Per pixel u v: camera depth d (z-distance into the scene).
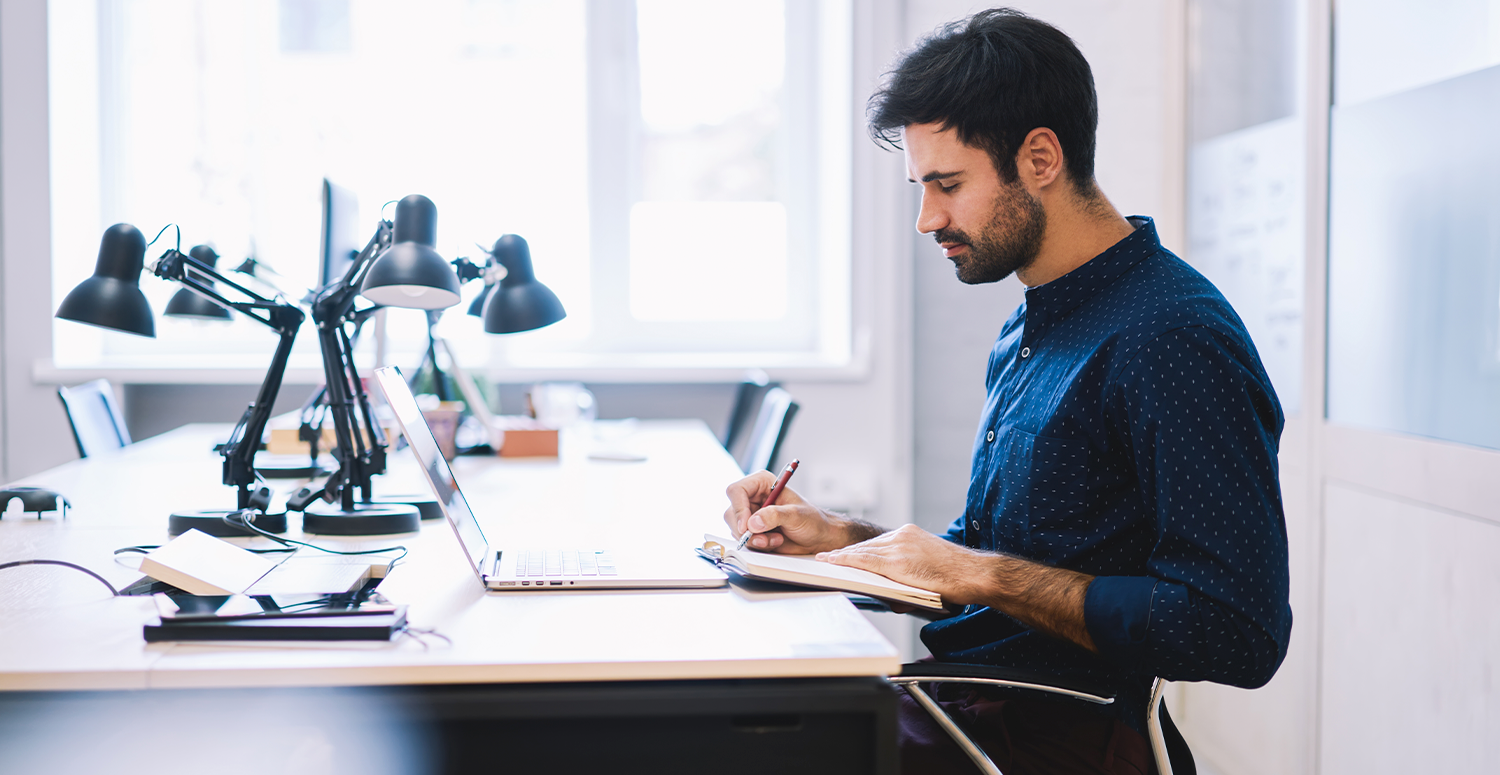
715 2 3.40
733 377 3.15
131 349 3.25
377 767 0.84
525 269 1.73
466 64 3.32
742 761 0.87
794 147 3.45
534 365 3.14
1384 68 1.92
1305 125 2.17
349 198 1.85
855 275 3.16
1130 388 1.03
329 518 1.43
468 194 3.35
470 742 0.85
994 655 1.19
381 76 3.29
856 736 0.87
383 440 1.79
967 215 1.15
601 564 1.18
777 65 3.44
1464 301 1.70
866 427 3.21
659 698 0.84
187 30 3.22
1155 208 2.98
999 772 1.06
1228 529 0.97
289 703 0.82
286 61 3.26
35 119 2.95
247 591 1.02
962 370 3.14
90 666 0.82
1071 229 1.18
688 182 3.44
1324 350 2.13
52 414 2.99
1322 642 2.13
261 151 3.26
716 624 0.96
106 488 1.78
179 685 0.81
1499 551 1.62
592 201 3.37
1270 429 1.07
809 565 1.11
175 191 3.24
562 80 3.36
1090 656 1.14
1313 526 2.17
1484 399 1.65
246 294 1.48
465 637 0.91
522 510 1.61
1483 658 1.65
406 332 3.35
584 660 0.85
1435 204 1.77
